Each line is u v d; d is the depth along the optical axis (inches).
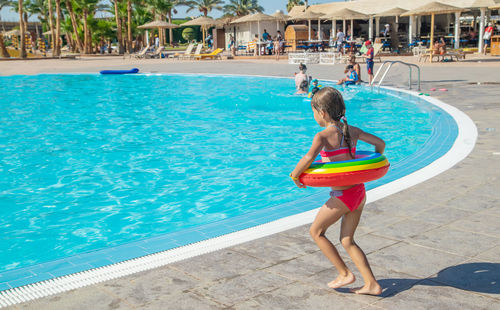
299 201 212.7
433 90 599.8
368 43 1107.3
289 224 182.2
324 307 120.1
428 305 119.0
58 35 1945.1
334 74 882.8
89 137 405.7
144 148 360.5
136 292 131.3
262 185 265.0
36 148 368.2
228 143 368.2
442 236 165.8
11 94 725.9
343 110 117.1
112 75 1029.8
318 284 132.8
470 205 197.6
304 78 620.4
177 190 261.1
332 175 111.6
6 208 239.8
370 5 1501.0
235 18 1798.7
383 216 188.2
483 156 278.4
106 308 122.9
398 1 1454.2
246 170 295.0
